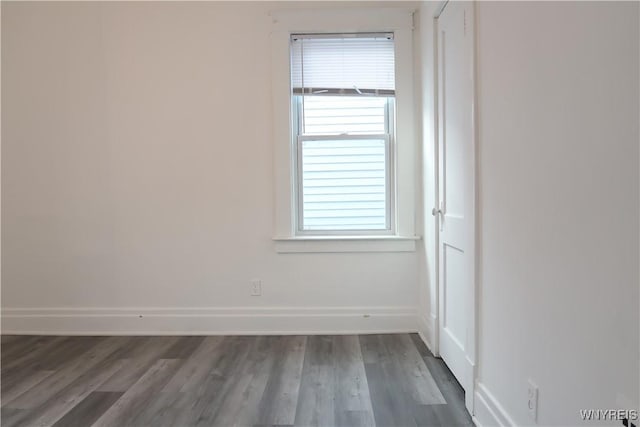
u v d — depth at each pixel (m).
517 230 1.34
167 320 2.91
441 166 2.27
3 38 2.90
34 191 2.95
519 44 1.31
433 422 1.72
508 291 1.41
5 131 2.93
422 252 2.77
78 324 2.94
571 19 1.02
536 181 1.21
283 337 2.81
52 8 2.87
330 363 2.34
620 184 0.86
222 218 2.89
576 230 1.02
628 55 0.82
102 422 1.75
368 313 2.87
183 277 2.91
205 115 2.87
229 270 2.90
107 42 2.87
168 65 2.86
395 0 2.80
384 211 2.93
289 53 2.83
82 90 2.89
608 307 0.90
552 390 1.14
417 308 2.86
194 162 2.88
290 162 2.84
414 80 2.81
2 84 2.92
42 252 2.96
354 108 2.90
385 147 2.90
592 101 0.94
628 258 0.84
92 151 2.91
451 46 2.04
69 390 2.05
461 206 1.93
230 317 2.90
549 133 1.14
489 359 1.59
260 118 2.85
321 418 1.76
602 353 0.93
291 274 2.88
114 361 2.42
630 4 0.81
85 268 2.95
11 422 1.76
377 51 2.86
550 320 1.15
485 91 1.59
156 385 2.09
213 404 1.89
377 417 1.76
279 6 2.83
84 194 2.93
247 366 2.32
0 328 2.96
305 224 2.96
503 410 1.46
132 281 2.93
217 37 2.84
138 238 2.92
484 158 1.62
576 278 1.02
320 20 2.80
